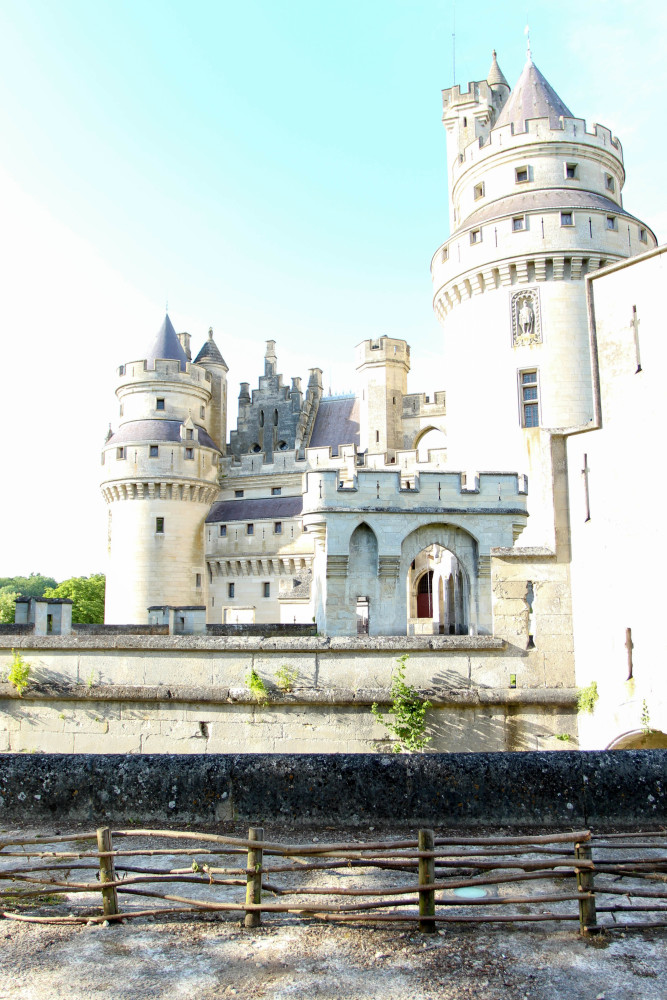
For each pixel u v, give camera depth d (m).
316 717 16.84
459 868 7.23
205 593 62.66
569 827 8.06
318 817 8.26
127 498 60.69
